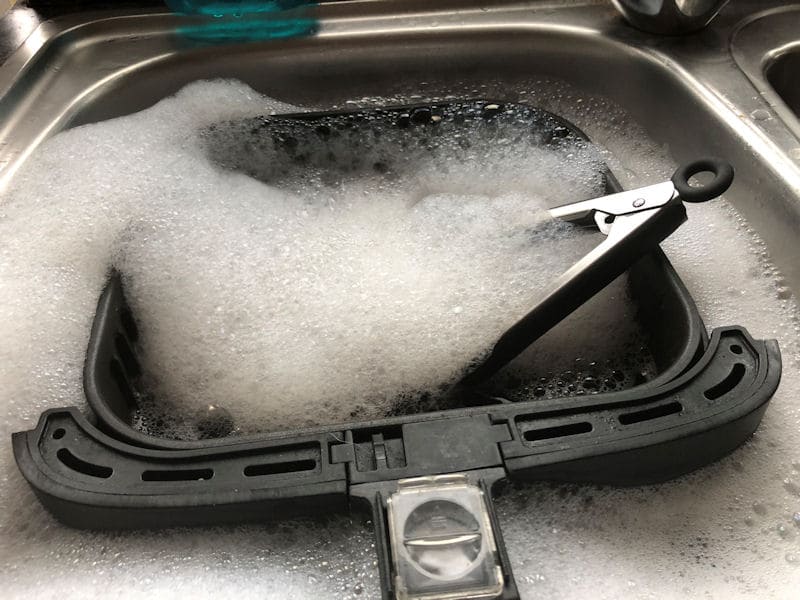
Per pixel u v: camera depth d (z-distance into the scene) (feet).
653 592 1.20
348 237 1.91
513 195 1.95
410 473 1.17
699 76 2.06
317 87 2.39
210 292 1.75
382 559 1.06
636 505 1.32
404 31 2.32
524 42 2.32
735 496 1.33
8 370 1.54
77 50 2.30
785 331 1.62
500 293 1.72
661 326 1.61
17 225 1.81
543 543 1.26
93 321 1.59
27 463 1.20
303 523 1.25
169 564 1.23
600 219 1.59
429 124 2.18
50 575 1.23
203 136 2.17
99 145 2.01
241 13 2.35
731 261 1.78
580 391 1.67
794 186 1.71
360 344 1.67
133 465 1.20
